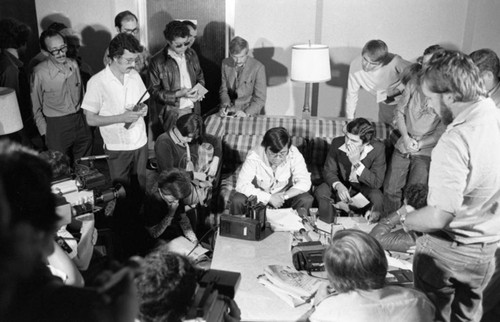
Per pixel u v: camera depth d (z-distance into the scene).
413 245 2.71
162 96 4.68
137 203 4.13
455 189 1.84
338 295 1.83
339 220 3.07
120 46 3.62
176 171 3.27
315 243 2.65
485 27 5.44
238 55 4.82
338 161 3.84
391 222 2.77
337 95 5.91
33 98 4.36
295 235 2.88
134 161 4.03
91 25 5.77
